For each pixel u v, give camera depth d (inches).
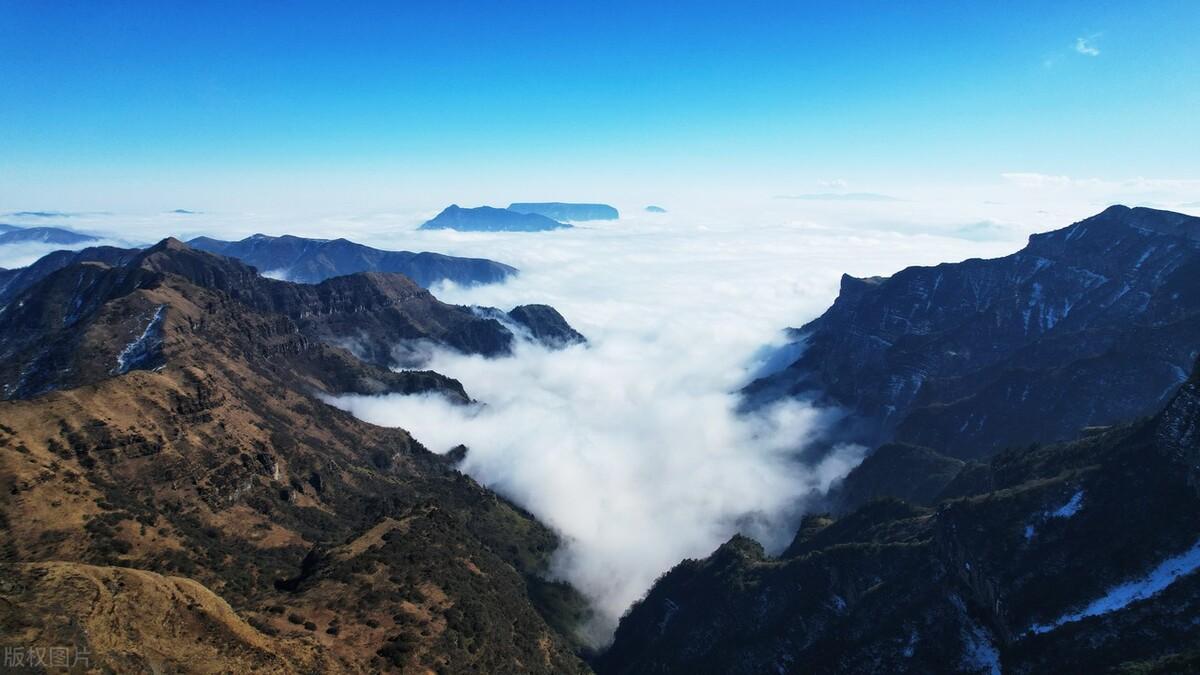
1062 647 3646.7
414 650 3494.1
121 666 2231.8
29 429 4869.6
